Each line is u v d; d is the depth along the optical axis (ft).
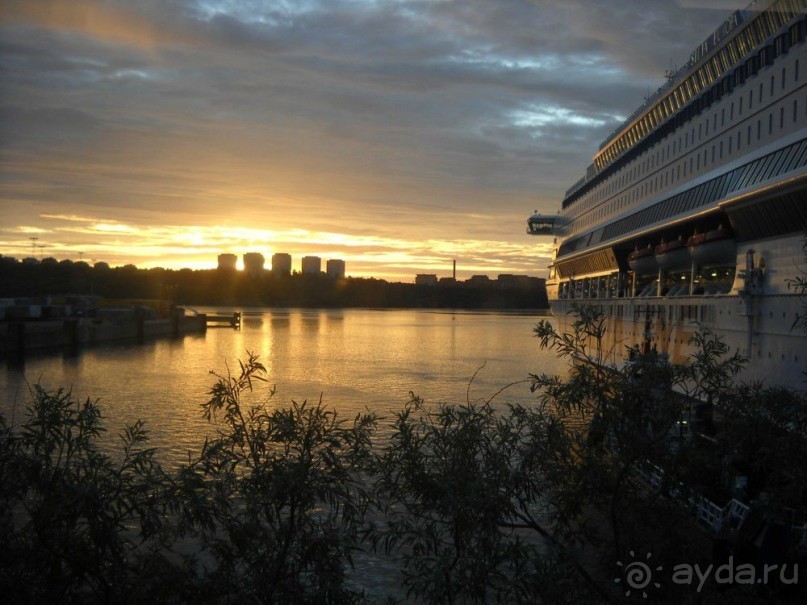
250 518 46.85
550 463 52.60
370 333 615.16
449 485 46.44
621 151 270.26
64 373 282.36
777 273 137.80
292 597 45.68
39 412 48.83
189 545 79.41
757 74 159.43
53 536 43.96
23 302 533.96
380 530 90.58
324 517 91.40
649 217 225.97
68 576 44.73
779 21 148.05
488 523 45.68
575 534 54.24
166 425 164.66
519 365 338.95
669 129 214.48
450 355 393.70
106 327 451.53
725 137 174.40
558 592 46.09
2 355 347.36
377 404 207.51
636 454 50.34
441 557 44.45
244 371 53.98
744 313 145.79
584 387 50.49
